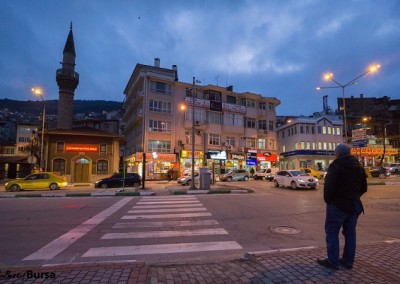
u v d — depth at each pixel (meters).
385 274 3.60
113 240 6.05
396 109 62.50
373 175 31.73
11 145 69.00
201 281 3.59
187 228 7.19
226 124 43.62
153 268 4.12
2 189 22.80
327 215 4.00
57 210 10.11
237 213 9.40
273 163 47.69
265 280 3.52
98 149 32.56
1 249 5.43
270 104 49.22
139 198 14.09
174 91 40.03
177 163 37.72
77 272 3.71
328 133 50.12
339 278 3.49
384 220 8.25
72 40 44.50
